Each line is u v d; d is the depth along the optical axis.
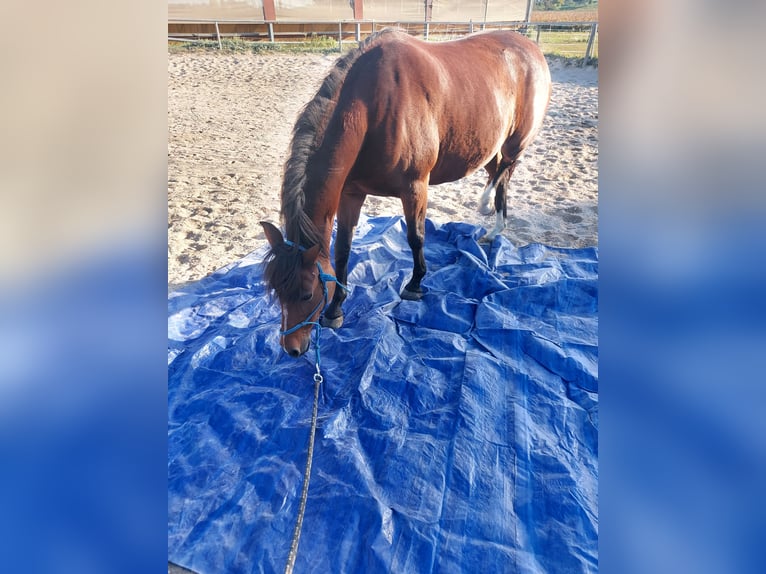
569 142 3.75
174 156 3.65
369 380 2.12
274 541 1.60
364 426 1.96
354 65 2.02
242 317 2.54
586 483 1.75
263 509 1.70
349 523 1.63
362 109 2.01
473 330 2.37
